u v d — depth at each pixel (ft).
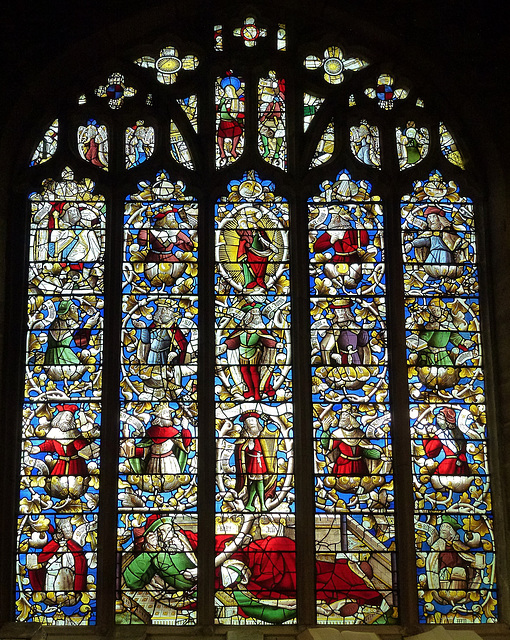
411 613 22.77
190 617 22.79
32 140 26.17
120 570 23.11
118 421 24.11
